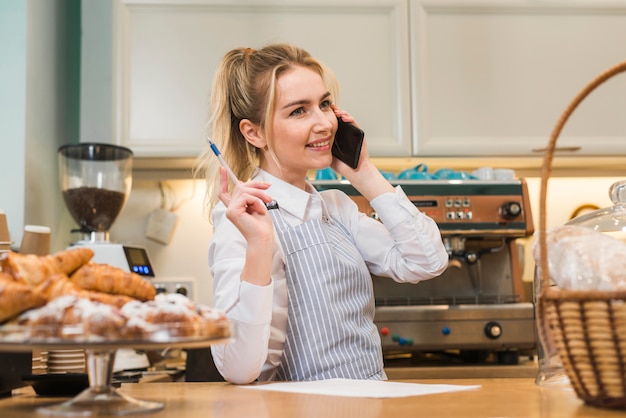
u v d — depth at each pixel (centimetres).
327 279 135
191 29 245
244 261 125
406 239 149
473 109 248
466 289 237
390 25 249
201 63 245
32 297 79
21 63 214
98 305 77
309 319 134
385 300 228
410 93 247
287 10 247
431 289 235
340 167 154
